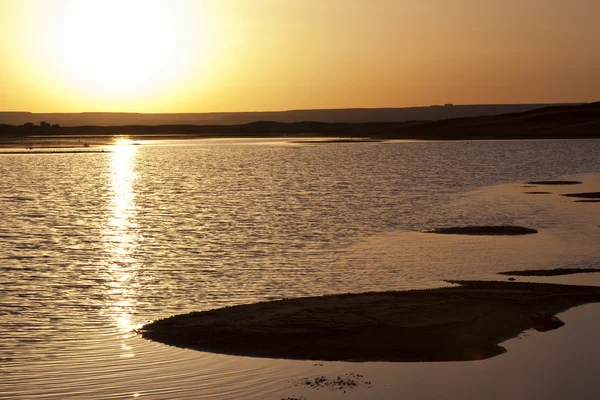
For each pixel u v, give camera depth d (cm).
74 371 1830
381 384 1723
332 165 11431
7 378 1778
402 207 5791
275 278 3073
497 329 2127
